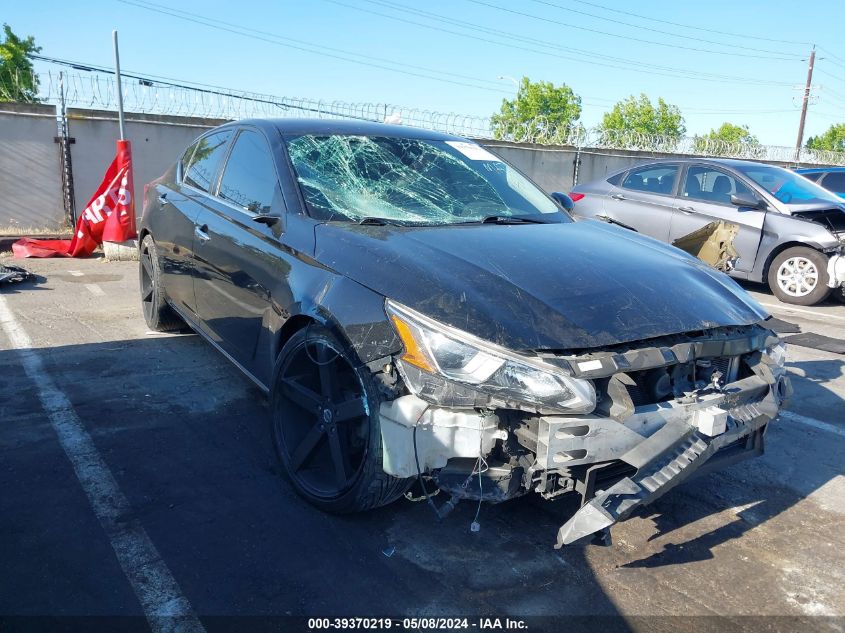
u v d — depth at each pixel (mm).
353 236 3037
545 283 2707
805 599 2592
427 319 2498
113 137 10562
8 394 4172
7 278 7145
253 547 2730
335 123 4148
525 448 2477
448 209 3607
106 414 3936
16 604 2346
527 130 15578
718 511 3232
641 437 2500
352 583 2545
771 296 8688
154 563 2604
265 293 3318
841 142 54125
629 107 52188
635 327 2559
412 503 3107
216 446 3600
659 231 8703
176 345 5273
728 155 19516
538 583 2605
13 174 9859
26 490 3084
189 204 4492
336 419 2818
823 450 3955
